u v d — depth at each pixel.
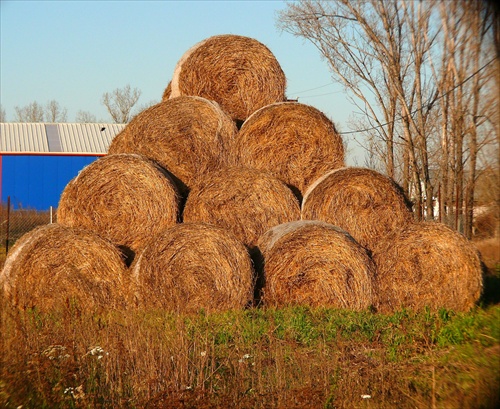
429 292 21.45
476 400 12.78
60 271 20.58
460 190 41.78
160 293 20.17
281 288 21.02
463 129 40.44
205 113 24.98
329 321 18.62
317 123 25.20
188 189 24.64
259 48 27.00
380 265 21.59
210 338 15.91
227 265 20.41
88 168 22.48
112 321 16.20
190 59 26.44
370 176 23.61
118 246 21.98
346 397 12.88
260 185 23.20
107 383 13.27
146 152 24.61
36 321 16.86
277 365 13.73
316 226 21.16
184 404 12.47
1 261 27.22
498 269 29.12
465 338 17.08
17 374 13.04
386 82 55.09
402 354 15.77
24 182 62.03
